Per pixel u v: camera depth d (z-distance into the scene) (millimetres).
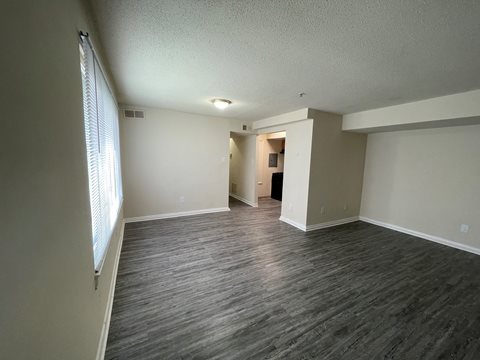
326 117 4180
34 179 669
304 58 1971
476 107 2674
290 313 2004
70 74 1023
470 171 3422
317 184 4277
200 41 1729
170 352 1579
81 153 1170
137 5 1317
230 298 2197
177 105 4066
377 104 3482
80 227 1120
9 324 534
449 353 1627
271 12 1357
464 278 2645
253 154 6035
